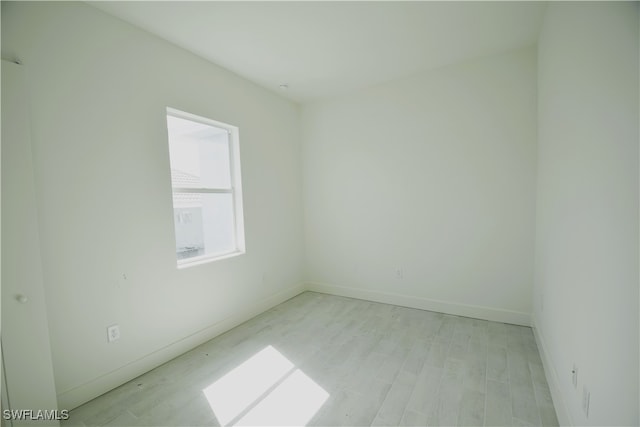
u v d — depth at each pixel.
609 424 1.03
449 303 3.17
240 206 3.12
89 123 1.90
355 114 3.59
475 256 3.00
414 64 2.91
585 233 1.28
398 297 3.48
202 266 2.66
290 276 3.88
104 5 1.90
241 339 2.71
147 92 2.22
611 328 1.02
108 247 1.99
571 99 1.50
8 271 1.48
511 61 2.71
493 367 2.15
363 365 2.22
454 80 2.97
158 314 2.30
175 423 1.68
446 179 3.09
